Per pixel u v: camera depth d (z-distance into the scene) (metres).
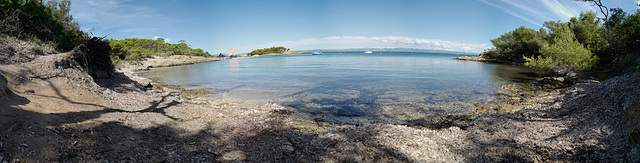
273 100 12.23
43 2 14.95
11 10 10.42
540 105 9.39
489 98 12.66
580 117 6.68
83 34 14.48
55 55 8.86
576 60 20.92
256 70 34.09
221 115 7.88
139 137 4.80
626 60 17.83
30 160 3.11
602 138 5.10
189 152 4.59
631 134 4.27
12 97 4.92
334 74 27.11
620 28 19.73
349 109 10.38
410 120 8.70
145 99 9.34
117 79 12.69
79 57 10.40
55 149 3.52
